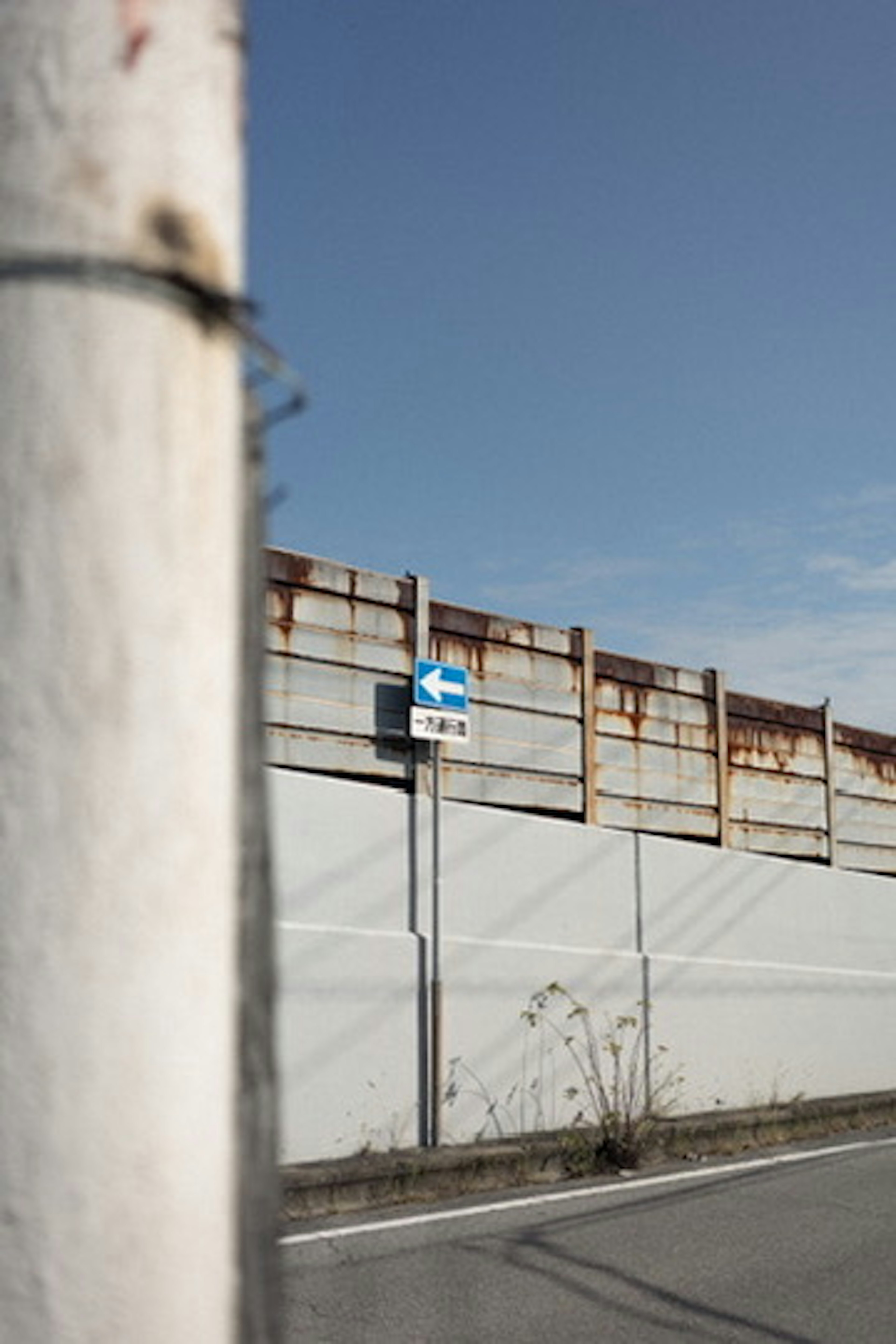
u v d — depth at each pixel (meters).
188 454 1.27
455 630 13.58
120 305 1.25
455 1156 11.12
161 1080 1.17
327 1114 11.16
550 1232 9.55
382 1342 6.90
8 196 1.27
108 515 1.22
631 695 15.46
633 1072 13.29
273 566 12.19
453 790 13.38
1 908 1.16
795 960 16.70
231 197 1.36
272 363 1.37
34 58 1.29
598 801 14.80
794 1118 14.70
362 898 11.97
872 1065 17.44
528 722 14.18
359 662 12.68
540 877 13.59
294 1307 7.50
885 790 19.25
